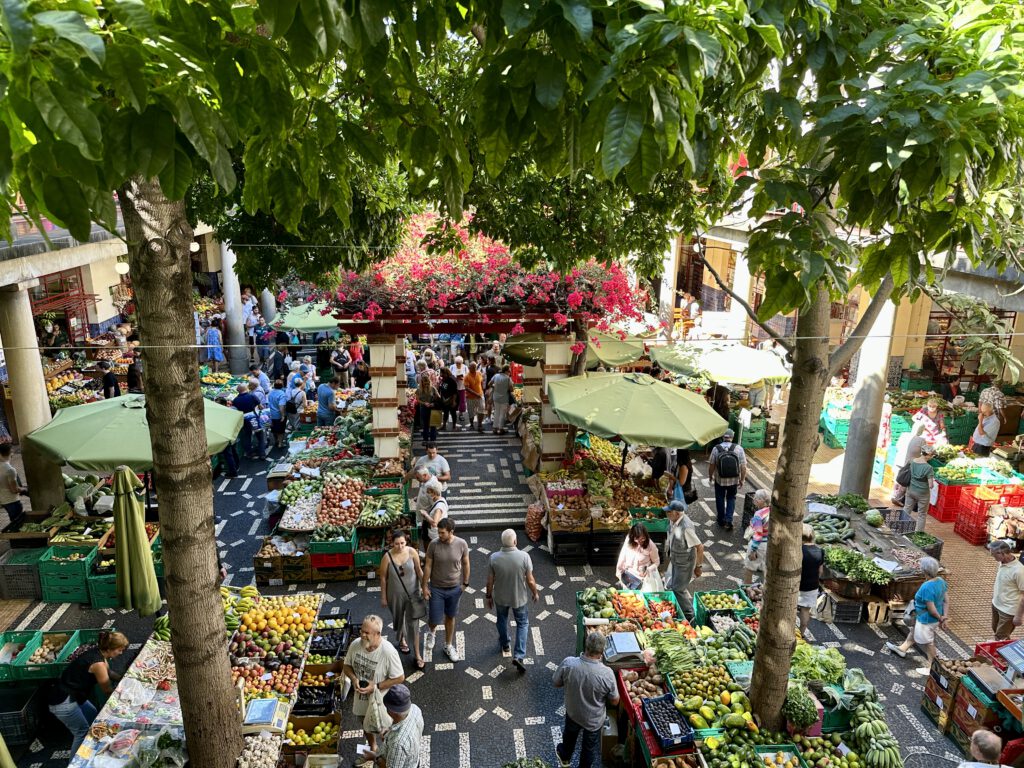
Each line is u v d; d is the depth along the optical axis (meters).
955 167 3.21
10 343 10.35
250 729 6.02
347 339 17.83
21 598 9.48
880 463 13.67
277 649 7.18
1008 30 3.50
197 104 2.26
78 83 1.83
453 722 7.41
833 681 6.88
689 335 18.62
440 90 5.62
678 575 8.89
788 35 3.48
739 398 15.70
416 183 3.59
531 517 11.11
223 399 15.69
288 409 15.51
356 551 10.07
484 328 11.43
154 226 4.30
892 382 17.36
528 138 2.84
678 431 9.45
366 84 3.30
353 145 3.39
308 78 3.03
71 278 18.20
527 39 2.64
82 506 10.23
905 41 3.53
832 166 3.79
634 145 2.33
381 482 11.69
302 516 10.51
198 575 4.91
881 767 6.05
